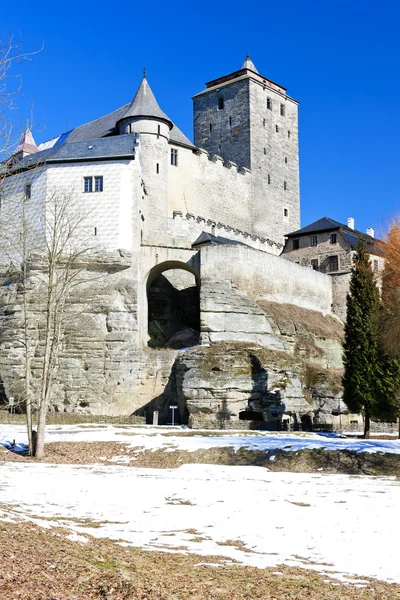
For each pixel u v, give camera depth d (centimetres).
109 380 5031
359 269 4225
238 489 2095
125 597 939
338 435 4128
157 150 6412
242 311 5441
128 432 3891
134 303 5194
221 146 8606
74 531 1324
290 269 6325
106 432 3862
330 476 2570
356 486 2244
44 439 3238
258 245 7494
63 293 3566
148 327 5897
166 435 3812
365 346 4047
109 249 5238
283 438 3638
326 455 2894
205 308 5319
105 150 5450
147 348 5244
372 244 6925
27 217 5238
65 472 2489
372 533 1448
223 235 6956
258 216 8238
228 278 5553
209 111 8781
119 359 5069
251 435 4000
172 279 6244
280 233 8581
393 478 2533
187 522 1546
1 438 3600
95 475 2409
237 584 1043
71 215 4456
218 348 5012
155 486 2120
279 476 2531
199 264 5553
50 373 3212
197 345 5250
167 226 6394
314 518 1609
